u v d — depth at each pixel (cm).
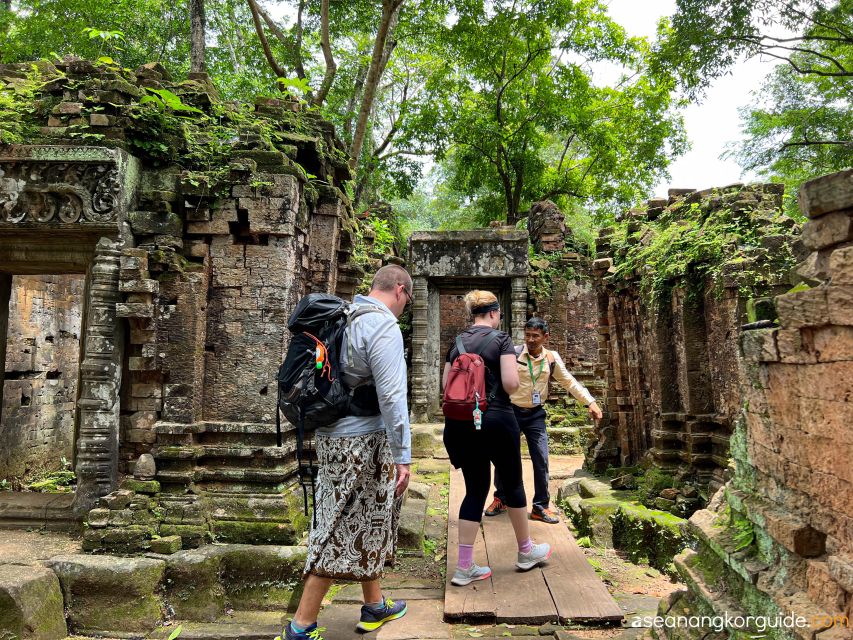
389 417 306
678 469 557
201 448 483
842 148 1346
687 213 617
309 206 582
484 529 507
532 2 1772
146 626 399
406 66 2039
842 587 178
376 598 356
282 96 641
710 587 263
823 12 1009
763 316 262
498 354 401
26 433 714
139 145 498
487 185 2256
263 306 498
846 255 178
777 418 231
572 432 1096
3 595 363
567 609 356
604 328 766
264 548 445
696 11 1035
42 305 750
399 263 1316
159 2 1576
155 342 486
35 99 514
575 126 2012
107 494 473
